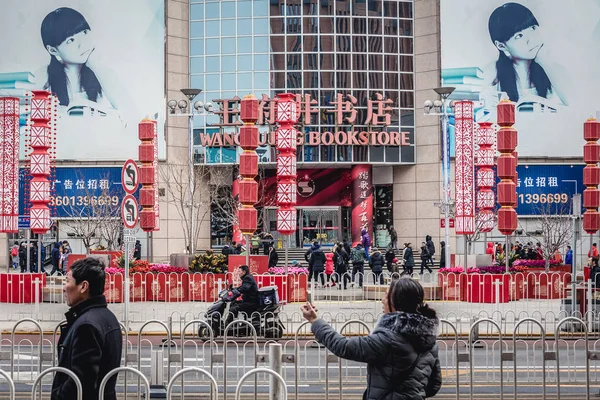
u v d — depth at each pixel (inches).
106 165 2279.8
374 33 2331.4
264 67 2330.2
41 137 1263.5
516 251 1958.7
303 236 2427.4
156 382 544.7
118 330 302.0
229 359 722.2
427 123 2331.4
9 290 1243.2
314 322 294.7
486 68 2283.5
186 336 908.0
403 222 2375.7
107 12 2285.9
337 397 551.8
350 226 2421.3
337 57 2316.7
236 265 1283.2
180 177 2156.7
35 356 729.0
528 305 1230.9
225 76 2340.1
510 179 1272.1
